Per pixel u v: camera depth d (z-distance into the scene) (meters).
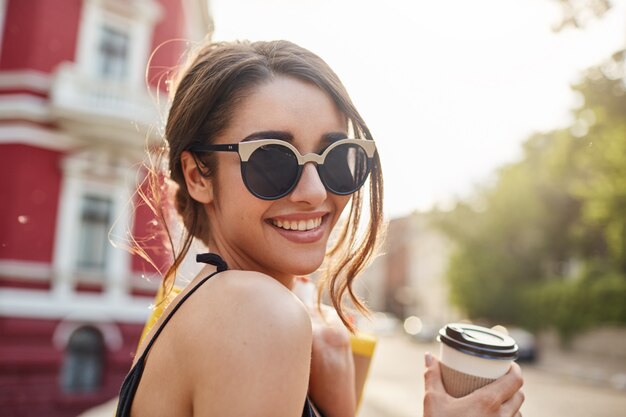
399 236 55.19
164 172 1.13
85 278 10.25
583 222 22.91
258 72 0.86
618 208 14.37
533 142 25.41
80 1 10.59
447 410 0.87
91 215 10.45
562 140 16.14
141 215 9.48
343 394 1.01
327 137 0.88
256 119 0.84
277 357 0.61
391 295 56.50
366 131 0.93
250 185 0.82
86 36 10.62
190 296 0.74
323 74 0.89
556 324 22.97
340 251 1.10
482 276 27.34
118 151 10.54
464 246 28.48
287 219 0.86
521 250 27.03
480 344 0.89
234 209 0.86
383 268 59.22
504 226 26.66
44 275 9.82
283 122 0.85
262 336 0.62
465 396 0.88
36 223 9.83
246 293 0.66
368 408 10.70
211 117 0.87
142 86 11.05
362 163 0.91
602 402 12.90
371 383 15.16
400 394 13.18
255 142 0.82
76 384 10.05
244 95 0.86
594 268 21.67
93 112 9.94
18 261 9.59
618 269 21.02
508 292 26.77
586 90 11.21
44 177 10.00
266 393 0.59
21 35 10.14
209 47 1.08
